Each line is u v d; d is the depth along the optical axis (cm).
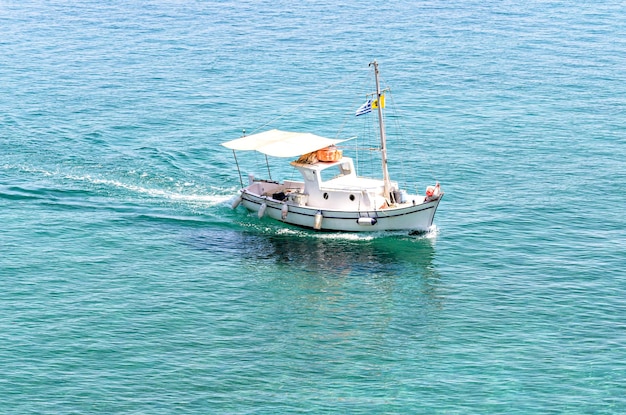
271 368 9912
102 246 12769
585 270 11975
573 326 10681
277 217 13688
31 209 13875
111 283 11712
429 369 9894
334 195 13350
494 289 11562
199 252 12656
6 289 11469
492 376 9738
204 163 15762
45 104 18950
